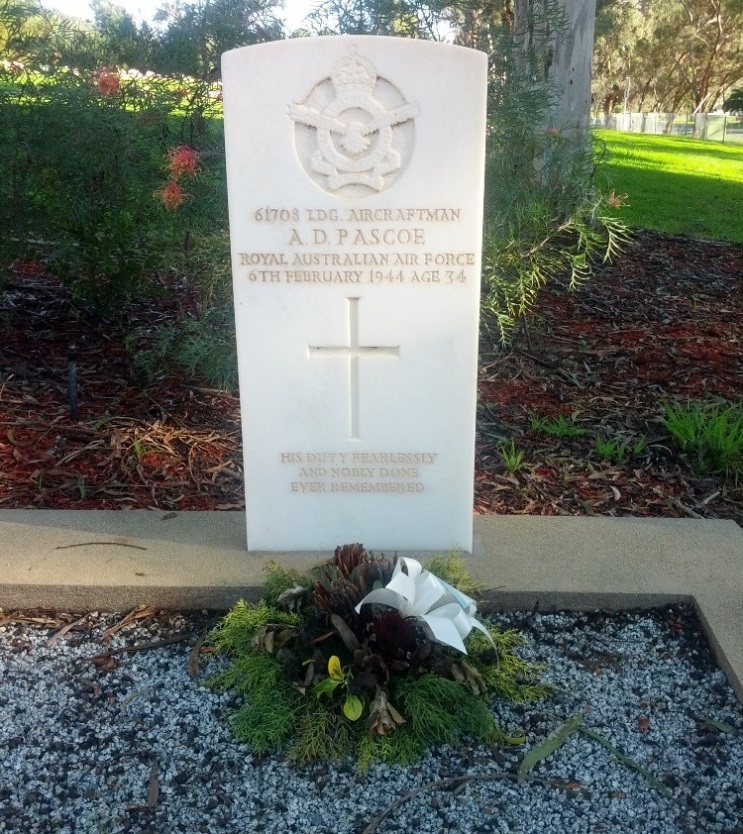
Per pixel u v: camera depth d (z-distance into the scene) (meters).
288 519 1.27
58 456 1.59
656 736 0.97
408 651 0.98
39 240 2.12
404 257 1.15
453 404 1.21
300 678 0.99
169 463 1.59
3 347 2.05
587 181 1.98
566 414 1.89
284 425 1.23
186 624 1.16
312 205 1.13
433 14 1.74
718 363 2.23
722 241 3.71
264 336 1.19
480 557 1.26
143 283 2.19
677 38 15.96
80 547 1.27
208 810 0.87
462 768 0.93
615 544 1.30
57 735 0.97
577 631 1.15
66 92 1.78
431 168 1.11
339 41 1.07
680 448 1.73
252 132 1.11
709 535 1.33
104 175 1.88
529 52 1.89
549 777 0.91
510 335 2.31
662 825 0.86
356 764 0.93
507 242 1.77
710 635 1.11
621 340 2.38
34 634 1.14
